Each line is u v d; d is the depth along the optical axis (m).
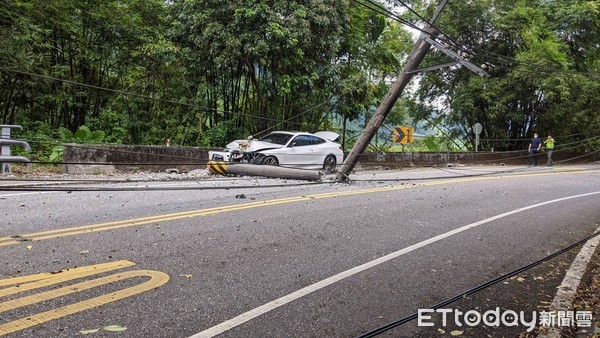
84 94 15.75
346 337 3.38
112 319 3.44
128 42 16.62
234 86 17.73
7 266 4.43
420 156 21.17
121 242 5.45
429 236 6.61
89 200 8.15
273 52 15.54
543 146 26.59
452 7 24.72
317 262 5.13
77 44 15.56
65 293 3.87
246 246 5.59
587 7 25.39
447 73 26.81
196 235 5.96
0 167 11.02
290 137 14.79
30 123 14.84
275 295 4.11
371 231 6.75
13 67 13.17
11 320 3.33
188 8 15.72
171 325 3.41
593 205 10.23
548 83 23.39
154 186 10.20
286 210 7.99
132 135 16.97
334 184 12.30
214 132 16.98
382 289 4.41
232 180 12.18
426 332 3.55
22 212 6.89
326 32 16.61
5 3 13.32
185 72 16.55
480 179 15.33
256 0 15.04
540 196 11.40
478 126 24.41
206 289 4.15
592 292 4.57
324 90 17.77
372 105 20.25
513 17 24.48
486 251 5.95
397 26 24.34
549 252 6.07
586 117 26.47
